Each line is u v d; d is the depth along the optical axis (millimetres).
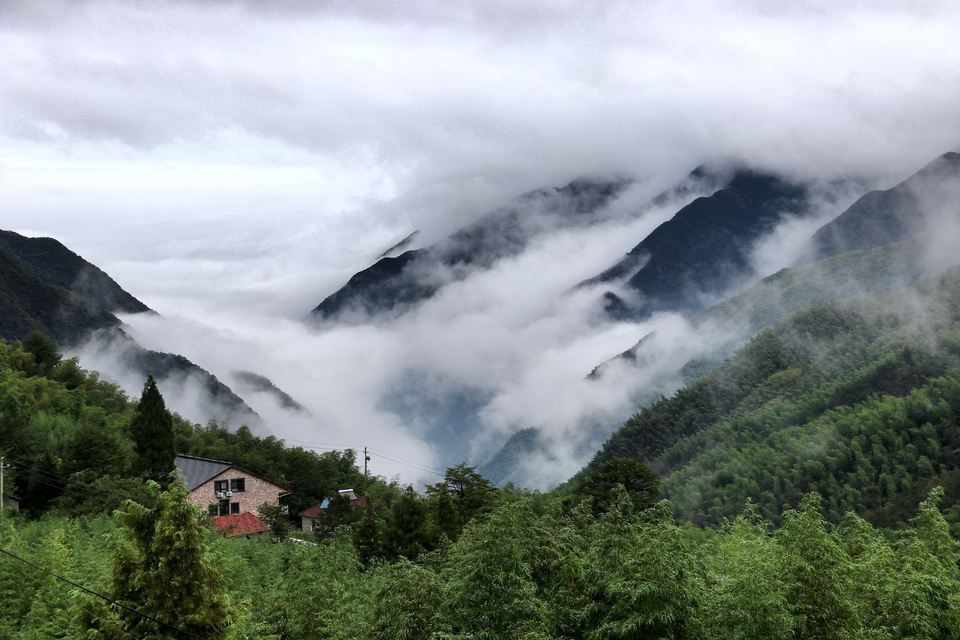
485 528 22703
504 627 21203
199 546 22109
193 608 21609
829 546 22281
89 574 31719
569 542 25422
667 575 20672
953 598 23641
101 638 21078
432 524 52500
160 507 22203
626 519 23359
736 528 27672
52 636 27609
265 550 44125
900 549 27234
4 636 27469
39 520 52969
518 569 21984
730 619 20766
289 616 26875
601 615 21938
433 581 22578
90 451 62406
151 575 21547
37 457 61000
